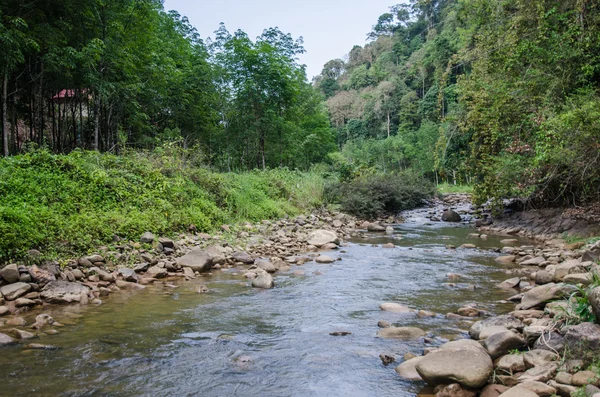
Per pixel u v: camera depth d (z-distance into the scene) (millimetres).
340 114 88438
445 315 4859
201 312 4969
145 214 8820
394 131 74500
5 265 5539
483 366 3018
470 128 14078
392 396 2949
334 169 26719
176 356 3635
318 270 7492
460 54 13672
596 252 6105
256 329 4391
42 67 14570
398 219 17641
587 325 3203
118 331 4262
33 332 4160
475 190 12750
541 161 8922
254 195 14047
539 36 9609
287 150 26250
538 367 3078
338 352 3760
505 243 10492
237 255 8344
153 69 18062
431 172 48750
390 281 6633
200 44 25312
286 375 3281
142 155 12195
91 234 7223
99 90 14656
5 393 2887
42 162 8844
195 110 22562
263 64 22266
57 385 3037
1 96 13781
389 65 91625
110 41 15359
